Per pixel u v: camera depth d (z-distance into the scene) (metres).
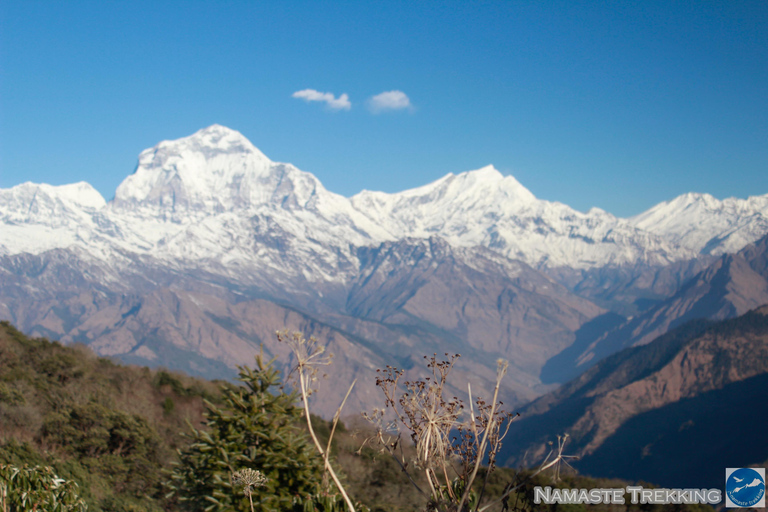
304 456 11.83
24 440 21.31
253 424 11.77
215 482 11.38
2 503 10.68
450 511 7.05
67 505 11.67
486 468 6.99
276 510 11.01
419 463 7.05
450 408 7.12
